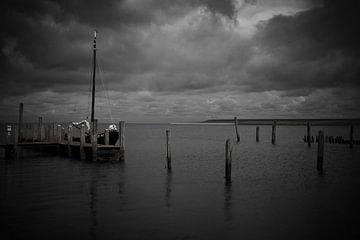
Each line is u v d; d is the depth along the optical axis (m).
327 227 11.46
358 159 33.12
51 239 10.08
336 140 54.34
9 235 10.37
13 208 13.37
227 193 16.73
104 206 13.82
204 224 11.62
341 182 20.19
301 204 14.56
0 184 18.64
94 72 37.12
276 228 11.30
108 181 19.88
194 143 61.19
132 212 12.97
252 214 12.92
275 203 14.72
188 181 20.16
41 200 14.77
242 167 27.34
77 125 34.84
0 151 39.16
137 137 88.38
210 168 26.45
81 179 20.50
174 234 10.59
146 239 10.14
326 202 14.95
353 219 12.37
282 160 32.56
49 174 22.41
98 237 10.27
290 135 100.06
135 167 26.22
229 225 11.55
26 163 27.97
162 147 50.16
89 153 29.47
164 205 14.12
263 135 100.12
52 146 33.59
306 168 26.59
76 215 12.47
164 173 23.44
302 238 10.45
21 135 39.59
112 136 32.00
